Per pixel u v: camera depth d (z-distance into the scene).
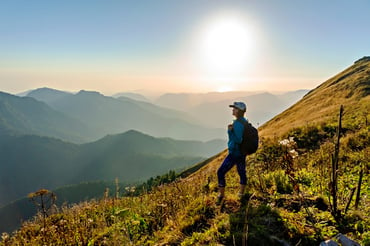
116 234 5.95
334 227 4.49
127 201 9.11
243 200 6.03
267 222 4.73
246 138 5.80
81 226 6.78
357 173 7.29
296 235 4.33
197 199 6.43
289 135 16.17
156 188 10.00
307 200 5.58
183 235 5.08
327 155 8.68
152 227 6.15
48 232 6.52
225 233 4.55
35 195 5.88
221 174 6.18
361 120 15.52
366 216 4.70
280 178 6.89
